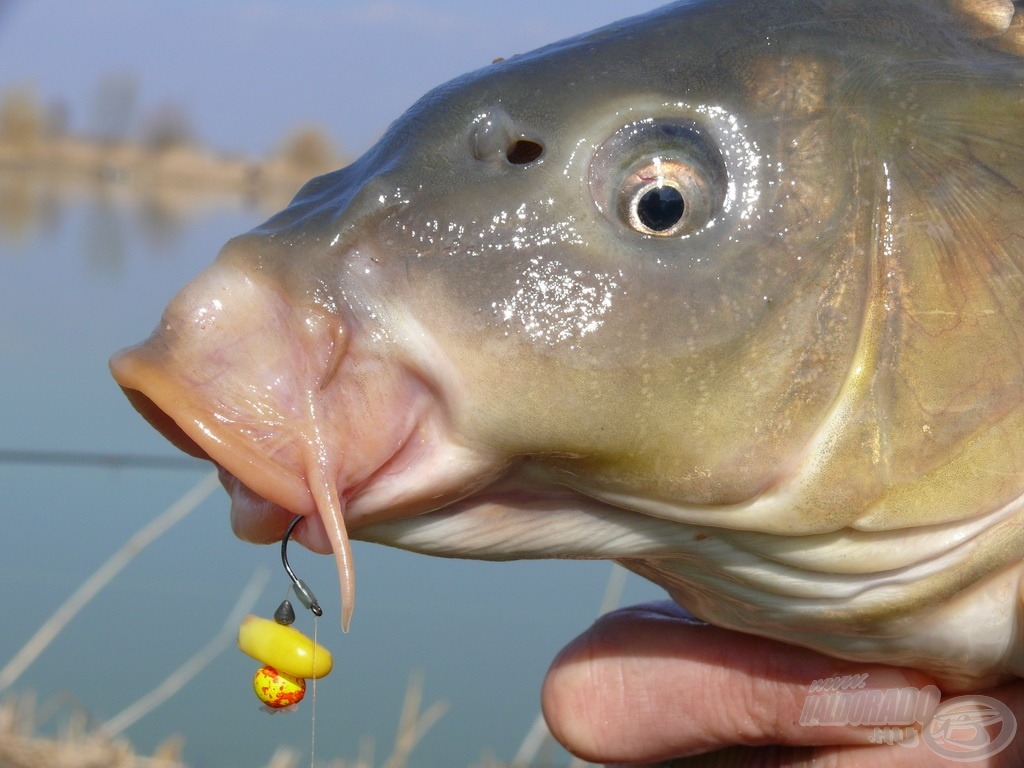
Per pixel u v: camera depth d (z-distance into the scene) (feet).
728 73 0.70
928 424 0.69
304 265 0.67
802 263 0.69
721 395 0.68
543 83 0.70
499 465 0.69
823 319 0.68
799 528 0.70
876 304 0.69
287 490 0.65
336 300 0.66
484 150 0.69
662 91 0.69
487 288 0.67
